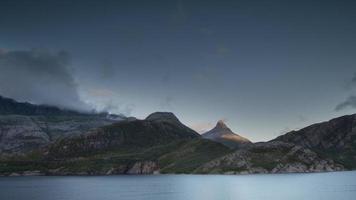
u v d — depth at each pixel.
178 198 198.12
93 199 196.38
